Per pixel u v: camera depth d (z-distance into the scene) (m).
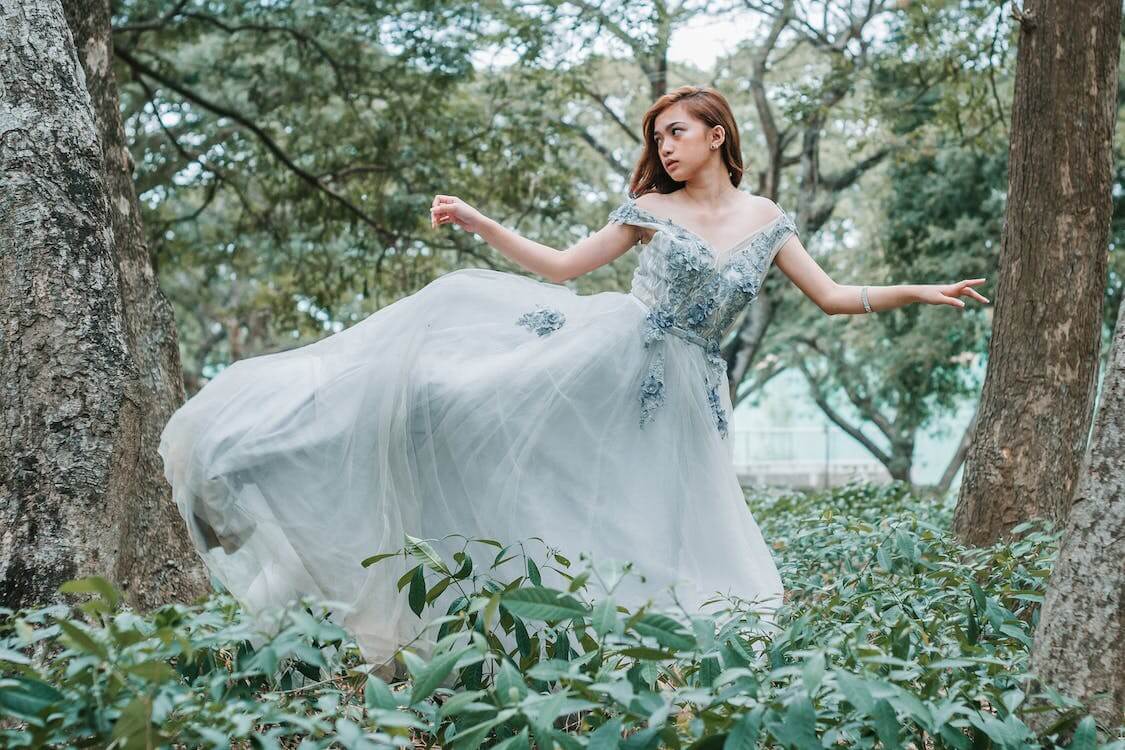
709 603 3.43
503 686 2.33
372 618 3.46
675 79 16.38
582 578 2.49
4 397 3.21
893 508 6.51
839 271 18.73
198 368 22.25
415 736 3.04
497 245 3.85
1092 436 2.68
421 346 3.80
